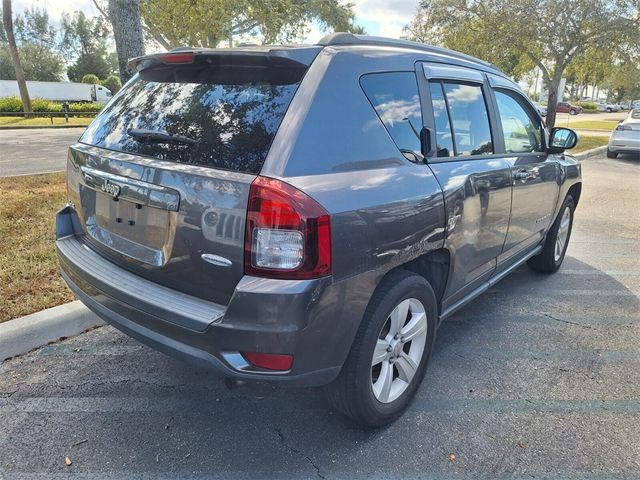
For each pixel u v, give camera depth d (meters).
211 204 2.18
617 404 3.04
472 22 19.70
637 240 6.68
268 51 2.34
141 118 2.72
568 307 4.44
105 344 3.58
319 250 2.11
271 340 2.11
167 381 3.16
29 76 64.94
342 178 2.29
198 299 2.31
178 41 18.89
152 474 2.41
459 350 3.65
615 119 41.06
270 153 2.17
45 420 2.77
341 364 2.37
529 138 4.26
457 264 3.10
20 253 4.71
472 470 2.48
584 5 17.50
